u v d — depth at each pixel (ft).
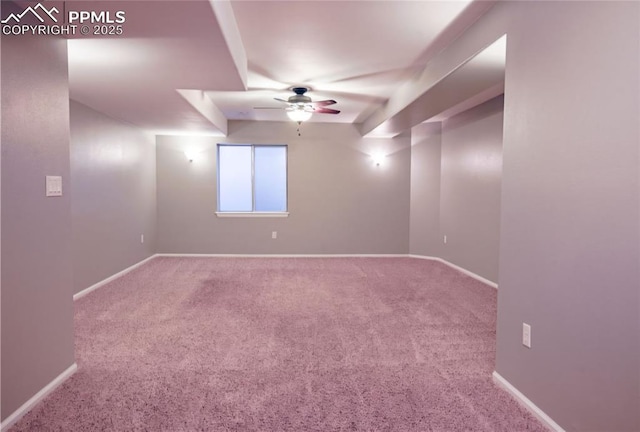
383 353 9.18
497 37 7.58
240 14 8.30
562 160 5.86
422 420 6.52
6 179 6.02
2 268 5.99
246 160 22.53
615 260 4.94
